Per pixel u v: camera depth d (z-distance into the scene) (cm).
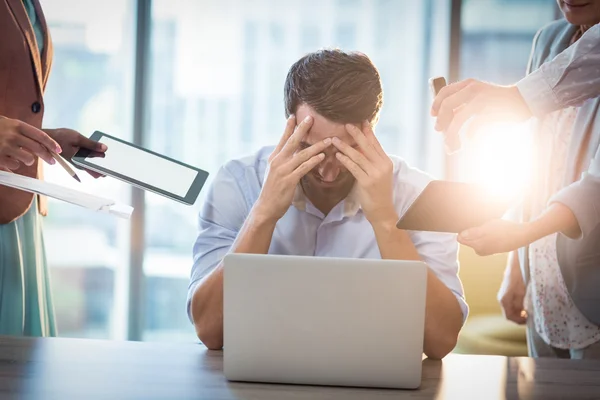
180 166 153
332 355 126
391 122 388
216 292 155
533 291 206
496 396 125
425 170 387
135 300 388
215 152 392
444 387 129
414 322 126
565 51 169
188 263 393
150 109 390
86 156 153
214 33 388
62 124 386
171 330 395
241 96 390
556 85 168
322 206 182
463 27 382
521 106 171
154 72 389
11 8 191
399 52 387
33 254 198
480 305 312
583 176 171
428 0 384
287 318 126
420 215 137
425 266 125
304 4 387
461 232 156
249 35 388
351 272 125
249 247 161
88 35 384
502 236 158
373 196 158
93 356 141
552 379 136
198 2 386
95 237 391
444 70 383
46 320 207
